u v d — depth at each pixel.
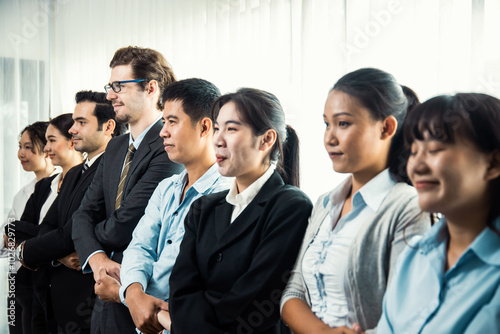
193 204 1.58
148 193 2.02
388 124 1.17
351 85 1.17
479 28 1.49
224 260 1.41
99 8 3.68
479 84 1.49
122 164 2.21
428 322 0.98
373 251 1.14
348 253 1.16
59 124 2.85
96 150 2.63
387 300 1.06
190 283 1.43
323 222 1.27
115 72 2.22
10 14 4.27
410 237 1.09
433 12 1.67
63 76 4.06
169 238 1.77
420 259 1.04
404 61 1.74
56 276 2.45
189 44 2.90
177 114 1.74
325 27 2.05
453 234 1.00
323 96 2.04
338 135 1.18
